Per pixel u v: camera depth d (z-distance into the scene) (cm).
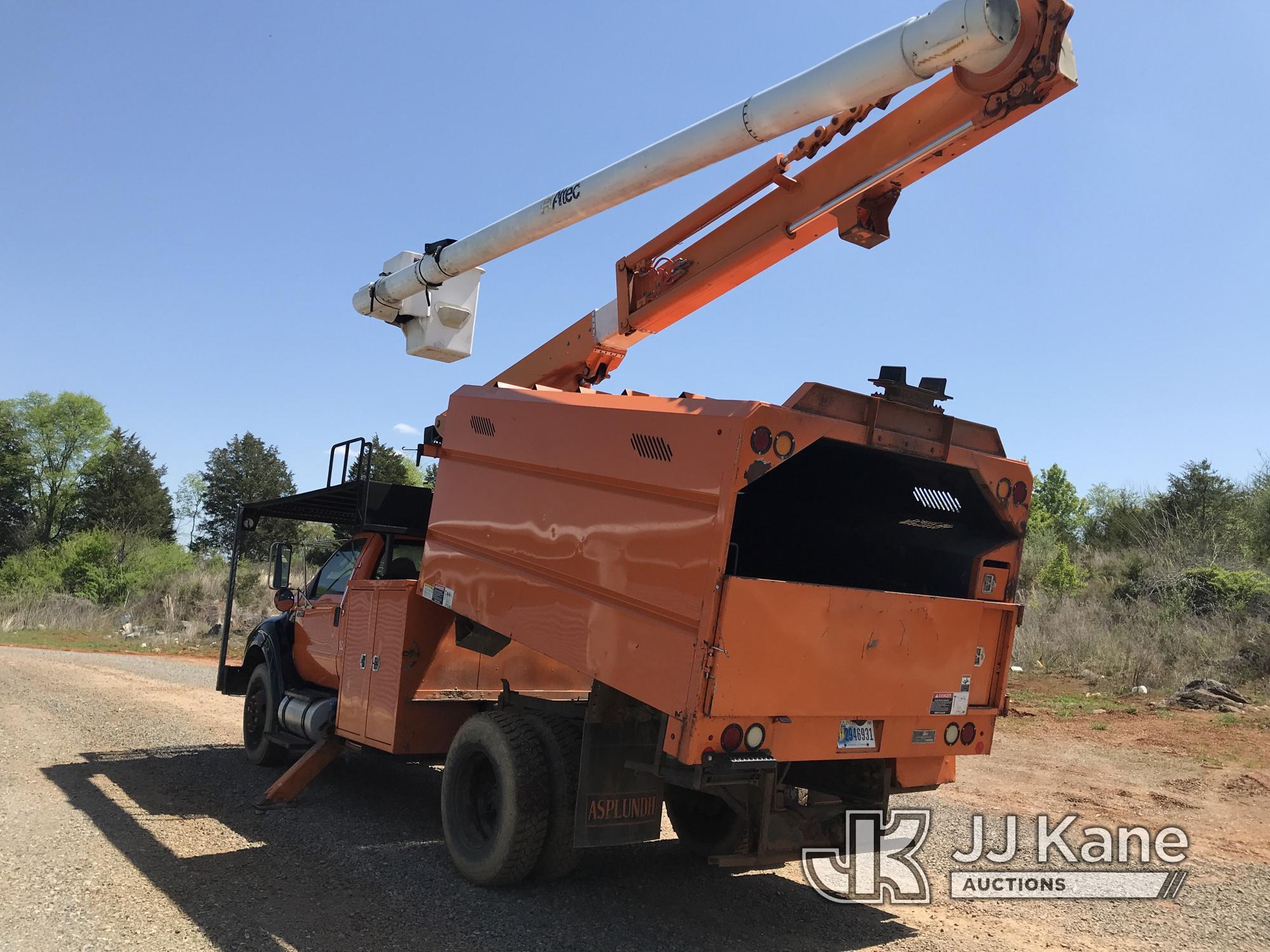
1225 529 2400
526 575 558
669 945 462
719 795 482
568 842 530
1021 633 1688
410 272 809
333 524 1044
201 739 1006
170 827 643
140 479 7531
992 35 411
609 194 612
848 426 465
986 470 517
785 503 605
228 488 8825
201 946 429
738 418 429
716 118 527
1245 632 1524
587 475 520
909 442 482
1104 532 3031
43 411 7438
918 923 516
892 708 484
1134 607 1828
